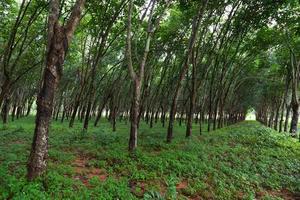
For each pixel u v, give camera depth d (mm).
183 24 23812
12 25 20984
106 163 11375
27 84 40750
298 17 21375
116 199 8195
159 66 35219
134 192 9023
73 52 29156
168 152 14078
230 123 50562
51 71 8250
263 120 62469
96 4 18641
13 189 7316
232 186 11156
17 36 23141
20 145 13812
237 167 13859
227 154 16250
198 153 14789
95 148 13984
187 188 10133
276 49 29969
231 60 28766
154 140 17281
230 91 46219
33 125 25453
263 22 21969
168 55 29672
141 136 20391
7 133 18156
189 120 20234
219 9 21750
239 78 44406
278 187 12453
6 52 16844
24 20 22047
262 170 14023
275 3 18938
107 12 20062
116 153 12672
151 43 24500
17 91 35938
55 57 8250
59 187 7984
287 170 14867
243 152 17312
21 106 42344
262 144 20984
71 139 16594
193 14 20891
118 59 35594
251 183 12172
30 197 7004
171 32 24875
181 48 26078
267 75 43562
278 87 41281
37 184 7645
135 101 13430
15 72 28922
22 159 10742
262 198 10828
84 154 12922
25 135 17641
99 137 17000
